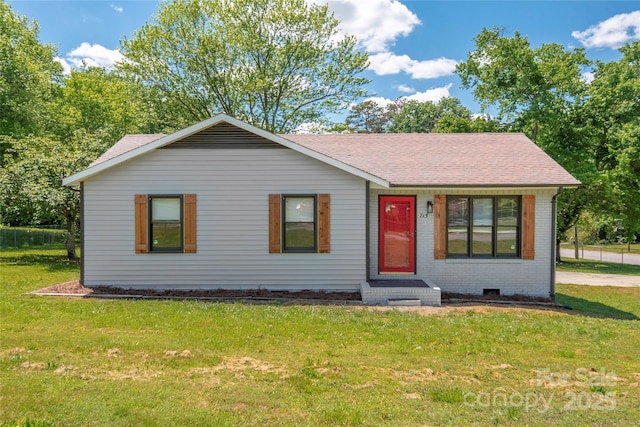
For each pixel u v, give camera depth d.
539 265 11.70
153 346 6.13
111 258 11.13
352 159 12.80
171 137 10.91
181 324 7.50
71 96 30.03
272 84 27.41
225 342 6.43
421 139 14.80
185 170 11.13
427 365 5.64
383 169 12.05
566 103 23.89
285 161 11.16
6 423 3.70
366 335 7.07
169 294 10.69
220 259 11.20
